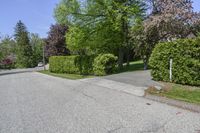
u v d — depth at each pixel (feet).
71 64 103.91
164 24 82.74
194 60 45.19
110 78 65.98
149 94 40.09
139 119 27.37
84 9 91.91
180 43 47.65
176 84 47.96
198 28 84.79
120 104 35.40
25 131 24.71
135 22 89.04
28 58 277.23
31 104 37.83
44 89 54.90
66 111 32.30
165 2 87.97
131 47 102.94
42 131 24.49
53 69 120.78
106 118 28.25
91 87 54.54
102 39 96.12
